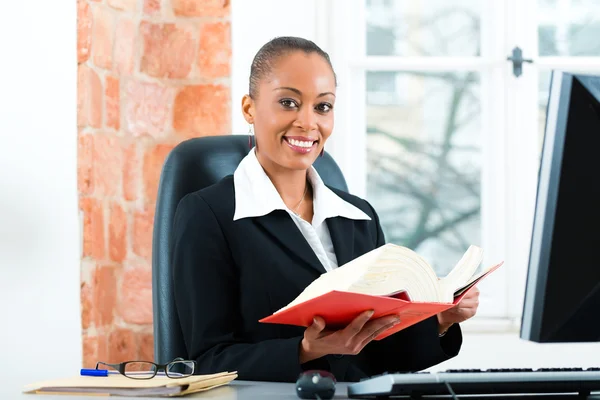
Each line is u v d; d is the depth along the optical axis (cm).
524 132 329
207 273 174
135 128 294
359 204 207
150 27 297
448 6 336
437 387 110
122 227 290
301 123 180
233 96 299
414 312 125
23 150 265
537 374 111
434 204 336
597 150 112
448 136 336
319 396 116
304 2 316
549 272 113
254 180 183
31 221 265
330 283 125
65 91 271
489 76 334
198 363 164
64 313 269
